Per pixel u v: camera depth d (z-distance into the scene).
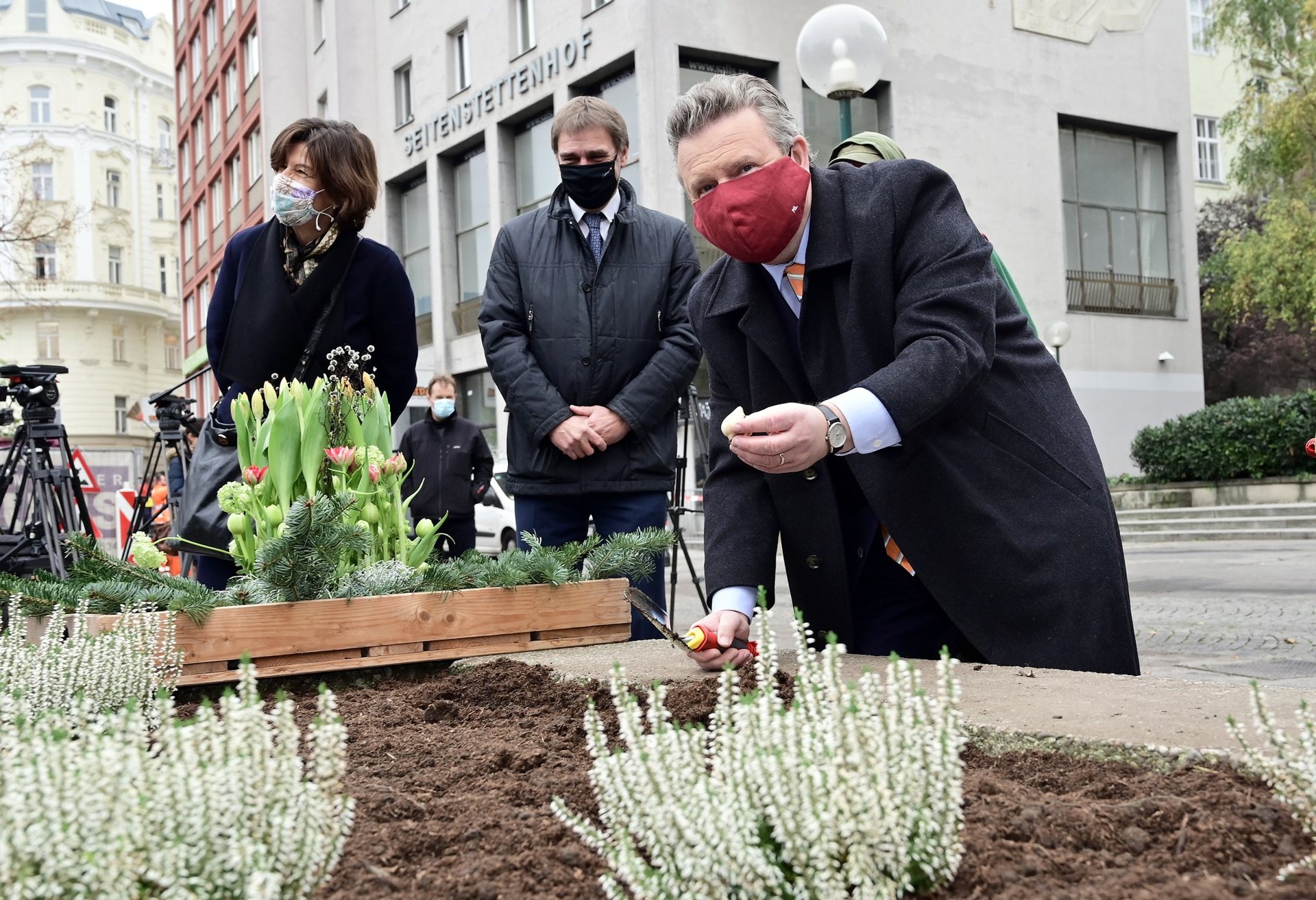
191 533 3.29
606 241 3.87
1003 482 2.40
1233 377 34.97
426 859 1.40
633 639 3.69
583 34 21.66
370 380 3.32
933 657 2.79
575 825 1.26
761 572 2.46
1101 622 2.38
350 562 3.10
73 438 57.78
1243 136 27.02
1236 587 9.91
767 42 21.09
